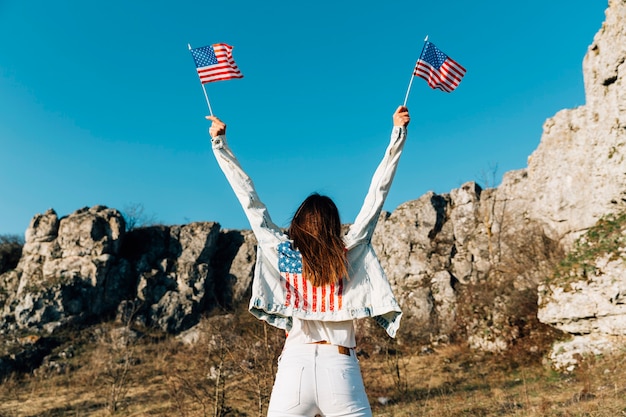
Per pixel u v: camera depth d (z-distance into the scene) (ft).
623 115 83.76
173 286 150.82
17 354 117.60
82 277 140.97
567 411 42.29
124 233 154.20
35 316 131.13
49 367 115.24
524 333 91.56
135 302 142.61
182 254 157.79
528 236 113.80
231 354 60.59
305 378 7.80
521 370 80.38
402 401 67.72
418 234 142.00
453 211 143.64
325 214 8.68
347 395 7.74
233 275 160.04
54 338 127.34
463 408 55.11
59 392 99.71
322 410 7.85
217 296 157.28
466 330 109.50
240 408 62.49
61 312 133.39
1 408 88.22
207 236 160.66
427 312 123.85
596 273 72.38
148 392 90.38
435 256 137.39
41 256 146.61
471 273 130.31
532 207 118.21
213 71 12.85
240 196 9.30
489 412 51.08
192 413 65.10
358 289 8.52
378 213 8.95
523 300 95.71
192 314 144.56
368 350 100.22
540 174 113.91
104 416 77.82
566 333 79.97
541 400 51.67
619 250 72.69
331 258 8.39
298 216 8.83
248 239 168.86
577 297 72.69
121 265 148.25
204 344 77.97
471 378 80.94
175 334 139.95
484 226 135.95
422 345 111.45
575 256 80.07
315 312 8.37
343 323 8.39
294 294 8.55
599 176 90.84
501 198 134.62
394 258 141.90
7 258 164.45
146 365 111.04
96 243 145.89
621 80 83.46
